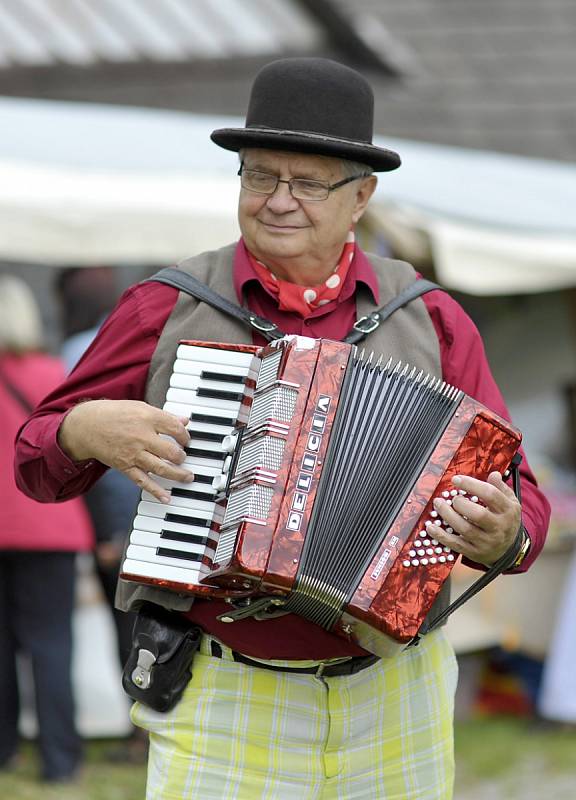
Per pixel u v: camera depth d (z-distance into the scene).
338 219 4.64
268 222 4.61
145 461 4.37
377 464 4.35
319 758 4.64
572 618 10.50
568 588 10.61
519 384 13.32
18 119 11.14
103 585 9.09
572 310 13.21
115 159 10.49
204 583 4.34
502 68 16.80
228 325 4.70
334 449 4.33
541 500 4.85
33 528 8.66
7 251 9.70
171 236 9.89
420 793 4.81
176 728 4.63
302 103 4.62
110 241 9.86
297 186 4.57
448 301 4.95
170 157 10.65
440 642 4.93
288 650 4.54
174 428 4.39
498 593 11.07
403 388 4.43
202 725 4.60
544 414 13.22
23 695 10.05
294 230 4.60
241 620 4.53
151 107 14.87
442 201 11.09
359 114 4.72
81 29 15.71
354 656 4.62
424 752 4.81
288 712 4.60
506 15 17.94
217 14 16.22
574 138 15.62
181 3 16.05
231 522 4.29
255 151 4.59
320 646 4.54
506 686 11.21
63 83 15.20
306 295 4.72
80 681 9.67
